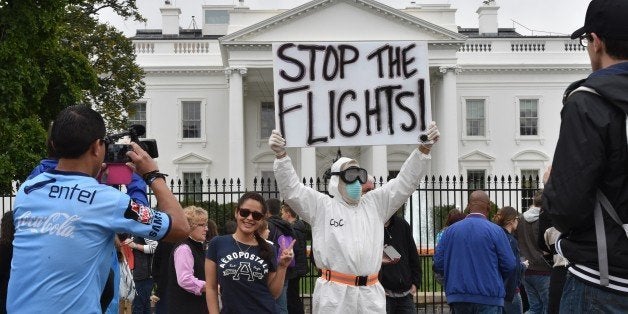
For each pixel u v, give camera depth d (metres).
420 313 14.12
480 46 49.16
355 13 43.28
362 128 6.54
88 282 3.46
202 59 48.41
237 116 44.03
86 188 3.53
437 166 44.84
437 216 29.55
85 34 30.30
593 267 3.17
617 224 3.09
